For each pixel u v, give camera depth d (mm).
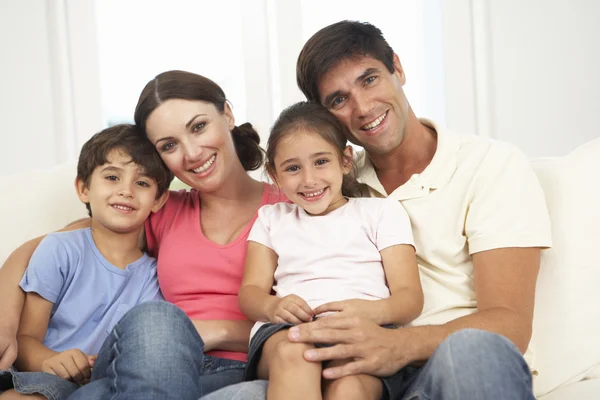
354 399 1128
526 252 1329
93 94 2709
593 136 2711
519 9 2705
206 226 1602
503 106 2732
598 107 2701
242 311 1398
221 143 1542
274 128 1469
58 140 2680
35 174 1746
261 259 1468
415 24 2871
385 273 1388
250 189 1649
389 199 1451
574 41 2697
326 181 1423
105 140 1571
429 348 1194
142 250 1694
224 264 1523
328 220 1432
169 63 2846
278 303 1299
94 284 1540
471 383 974
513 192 1370
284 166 1437
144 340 1170
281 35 2736
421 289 1355
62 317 1500
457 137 1486
